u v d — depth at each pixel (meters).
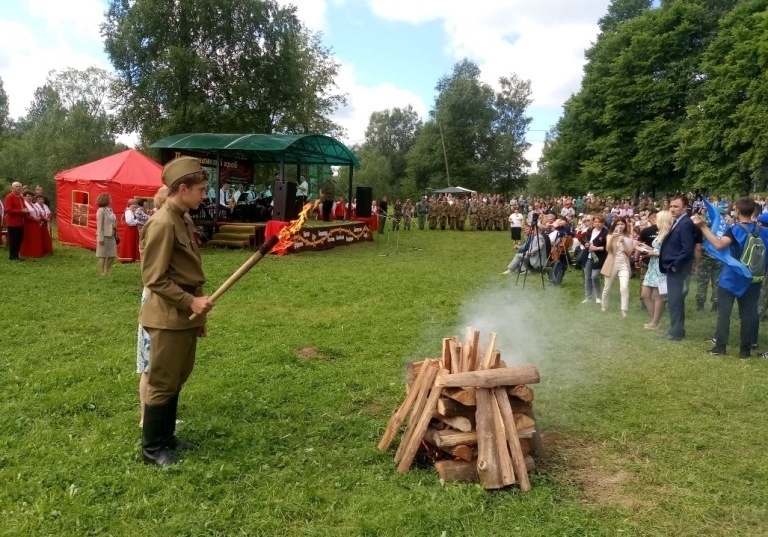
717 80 36.97
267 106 31.98
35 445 4.16
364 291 10.99
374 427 4.57
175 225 3.80
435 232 29.56
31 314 8.29
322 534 3.16
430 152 64.69
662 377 5.96
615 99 44.12
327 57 40.47
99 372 5.75
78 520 3.22
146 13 27.80
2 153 30.62
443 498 3.46
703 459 4.12
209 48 30.25
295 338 7.29
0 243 15.90
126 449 4.11
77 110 33.41
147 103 29.84
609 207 30.09
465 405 3.70
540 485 3.68
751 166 33.34
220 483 3.67
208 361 6.30
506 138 64.19
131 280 11.60
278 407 5.00
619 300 10.84
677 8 42.72
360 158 69.12
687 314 9.43
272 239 3.75
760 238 6.60
